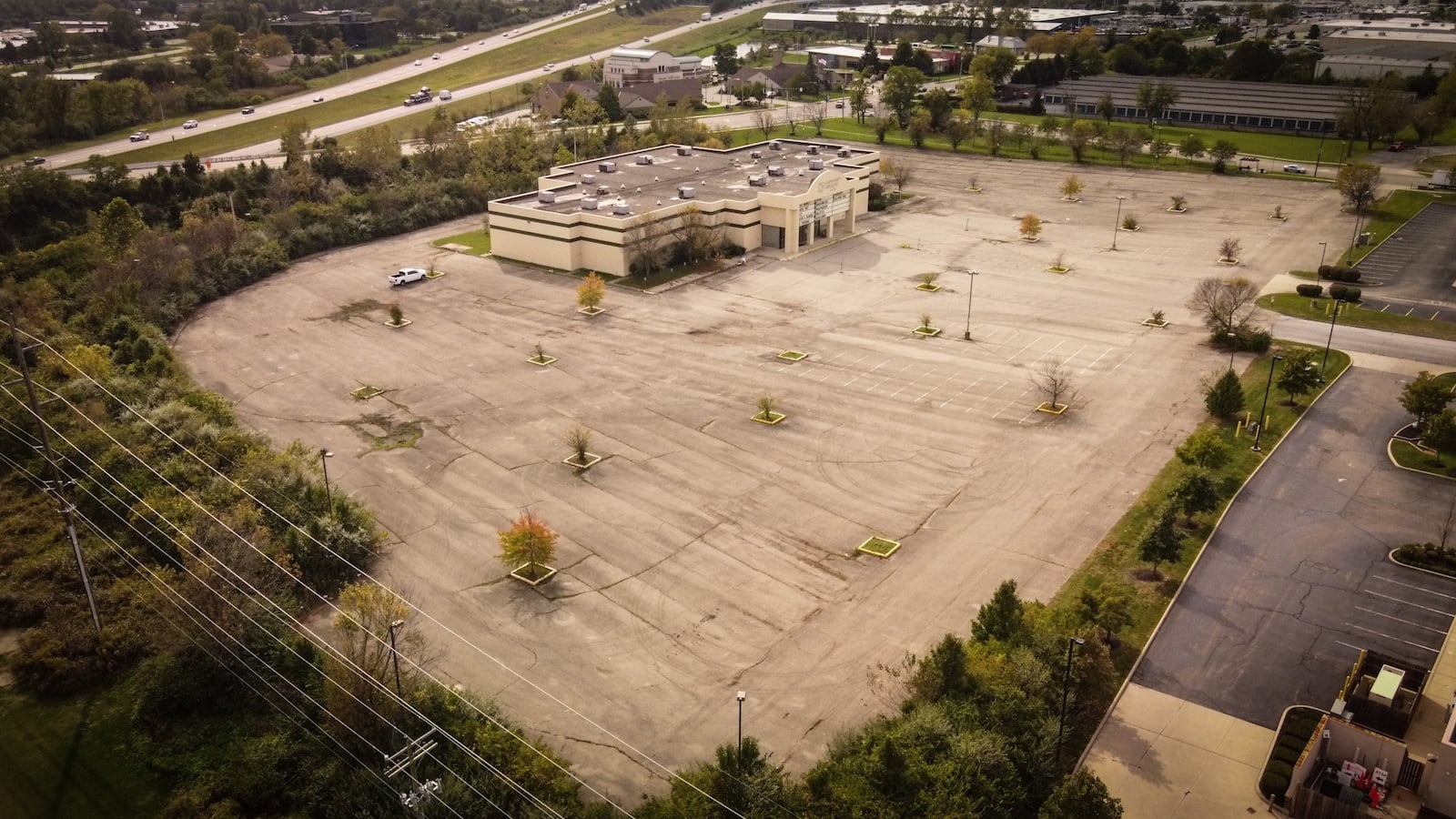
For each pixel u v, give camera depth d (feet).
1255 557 201.05
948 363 296.51
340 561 197.47
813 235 417.69
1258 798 143.74
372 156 506.48
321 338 322.34
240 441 236.02
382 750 149.07
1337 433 252.01
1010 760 141.90
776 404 271.28
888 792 136.87
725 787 134.82
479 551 206.69
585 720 160.04
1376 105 552.00
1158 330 320.50
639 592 192.54
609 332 323.37
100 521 212.84
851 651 175.32
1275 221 438.81
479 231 444.55
